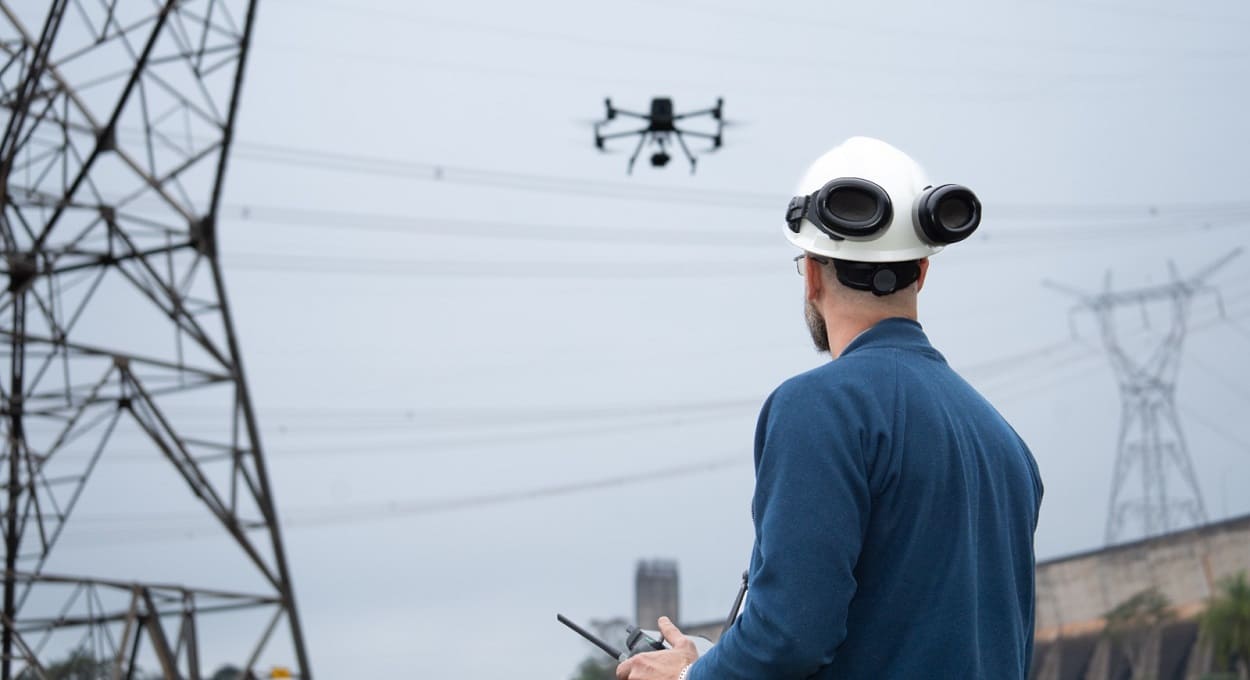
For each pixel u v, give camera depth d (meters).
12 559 18.38
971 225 3.27
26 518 18.34
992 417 3.28
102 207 18.36
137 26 17.19
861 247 3.26
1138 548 57.16
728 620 3.34
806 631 2.87
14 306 18.34
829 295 3.32
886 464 3.01
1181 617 55.41
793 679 2.92
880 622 2.98
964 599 2.99
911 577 2.99
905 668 2.96
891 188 3.30
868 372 3.11
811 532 2.91
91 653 18.48
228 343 19.14
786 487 2.96
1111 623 57.16
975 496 3.10
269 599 18.91
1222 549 55.22
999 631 3.09
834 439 2.99
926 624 2.97
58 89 17.83
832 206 3.26
